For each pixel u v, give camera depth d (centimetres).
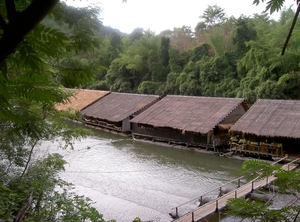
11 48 118
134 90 4178
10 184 681
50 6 119
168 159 1867
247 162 271
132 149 2127
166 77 3928
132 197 1277
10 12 117
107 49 4772
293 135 1603
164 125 2173
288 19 2727
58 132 950
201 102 2375
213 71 3284
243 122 1873
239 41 3231
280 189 265
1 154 820
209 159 1855
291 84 2516
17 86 123
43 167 824
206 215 972
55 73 309
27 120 338
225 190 1236
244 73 3091
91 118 3061
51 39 130
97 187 1386
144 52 4147
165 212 1138
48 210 574
